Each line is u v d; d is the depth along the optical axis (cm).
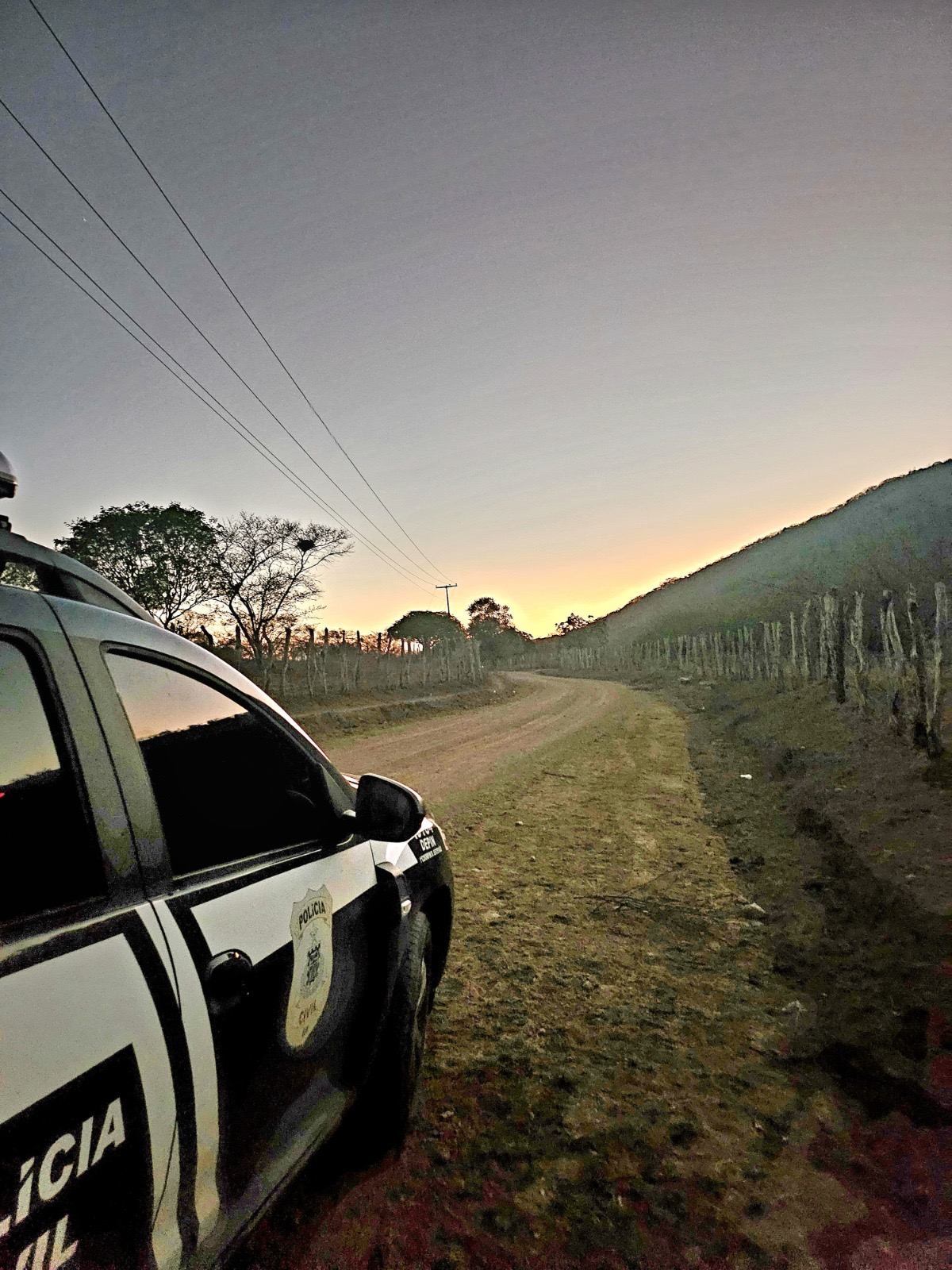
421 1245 217
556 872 637
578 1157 260
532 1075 313
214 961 145
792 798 898
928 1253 219
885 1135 274
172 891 143
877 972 414
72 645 139
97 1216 113
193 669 176
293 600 3375
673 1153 263
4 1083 99
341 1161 251
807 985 409
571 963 440
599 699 3481
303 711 2334
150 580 2802
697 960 446
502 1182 246
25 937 111
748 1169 255
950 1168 254
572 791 1040
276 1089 172
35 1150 102
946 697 1141
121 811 136
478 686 4688
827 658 1731
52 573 156
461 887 593
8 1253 96
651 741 1666
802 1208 237
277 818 195
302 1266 208
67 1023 110
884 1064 322
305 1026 187
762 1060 329
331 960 203
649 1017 370
